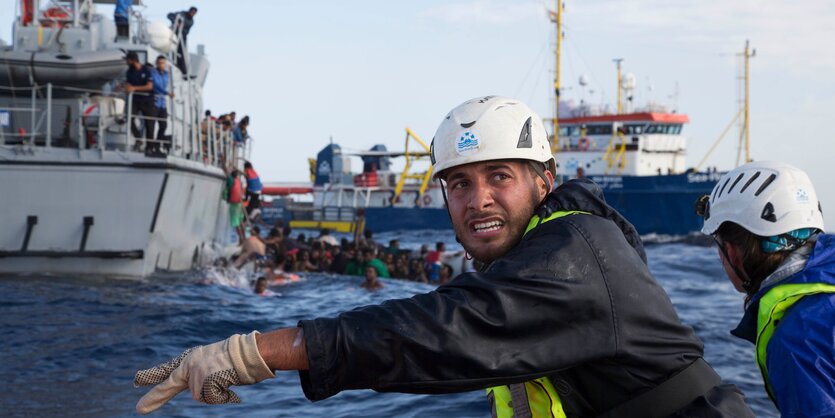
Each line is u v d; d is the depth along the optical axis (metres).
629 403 2.00
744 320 2.75
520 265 1.92
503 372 1.86
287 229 25.17
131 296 13.32
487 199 2.15
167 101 18.55
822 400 2.34
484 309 1.87
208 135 20.89
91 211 15.39
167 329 10.39
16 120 17.30
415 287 18.33
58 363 8.31
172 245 17.03
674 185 43.22
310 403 6.99
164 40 20.38
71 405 6.75
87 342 9.38
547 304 1.89
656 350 1.99
